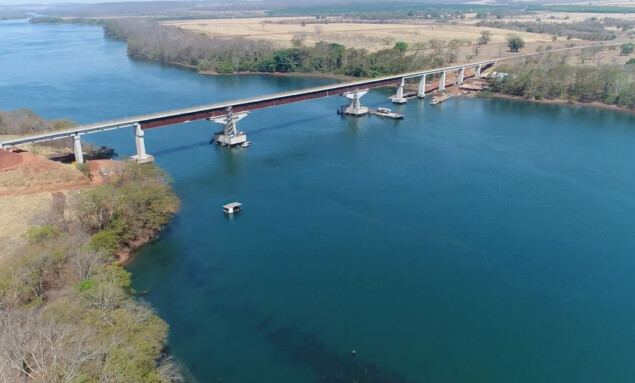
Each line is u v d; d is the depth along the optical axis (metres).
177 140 170.12
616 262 94.31
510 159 151.00
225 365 69.88
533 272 91.50
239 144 165.25
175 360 70.50
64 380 53.62
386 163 148.38
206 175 139.25
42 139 130.62
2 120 158.88
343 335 76.12
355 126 191.25
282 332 76.69
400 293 85.94
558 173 139.00
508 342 74.69
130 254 98.12
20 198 111.19
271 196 125.25
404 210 116.75
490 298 84.31
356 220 112.12
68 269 78.31
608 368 69.81
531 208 117.06
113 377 56.12
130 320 66.69
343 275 91.19
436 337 75.69
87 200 96.88
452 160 150.62
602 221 110.38
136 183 110.25
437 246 100.69
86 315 66.00
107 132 177.62
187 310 81.69
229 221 112.06
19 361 56.41
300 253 98.75
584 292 85.75
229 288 87.50
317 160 151.50
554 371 69.31
